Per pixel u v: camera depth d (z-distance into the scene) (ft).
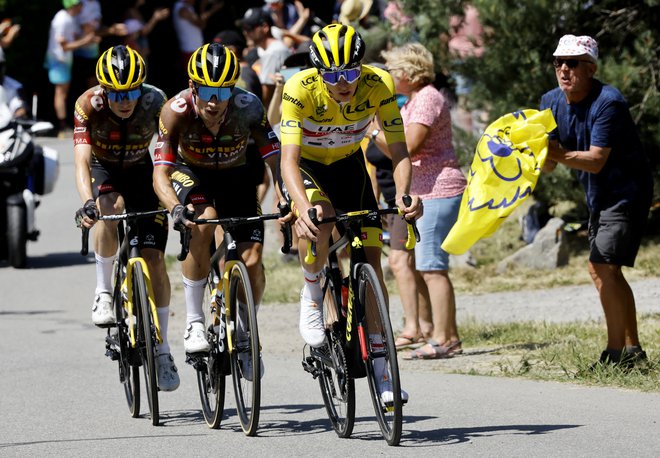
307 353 90.33
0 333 101.40
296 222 57.36
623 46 125.70
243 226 64.44
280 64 130.93
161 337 65.62
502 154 68.90
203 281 65.67
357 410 68.28
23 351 92.32
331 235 62.28
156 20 225.56
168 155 63.26
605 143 70.64
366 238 60.39
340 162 62.90
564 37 71.10
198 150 64.39
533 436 58.23
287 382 77.71
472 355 85.40
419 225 84.89
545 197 124.26
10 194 136.67
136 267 65.36
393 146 60.59
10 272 135.74
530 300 107.14
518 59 120.88
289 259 134.41
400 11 125.29
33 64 237.45
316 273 61.62
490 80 122.31
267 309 111.75
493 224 69.05
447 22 123.75
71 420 67.26
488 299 109.29
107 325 70.95
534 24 120.37
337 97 57.77
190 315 65.67
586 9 123.44
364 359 57.06
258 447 58.44
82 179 67.31
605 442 56.44
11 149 132.05
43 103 241.96
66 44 219.00
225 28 247.50
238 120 63.98
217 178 65.77
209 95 60.80
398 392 55.52
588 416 62.69
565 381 73.36
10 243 135.64
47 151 141.90
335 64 56.49
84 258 144.97
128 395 70.03
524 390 71.05
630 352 74.38
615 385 71.10
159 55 244.22
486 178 69.21
